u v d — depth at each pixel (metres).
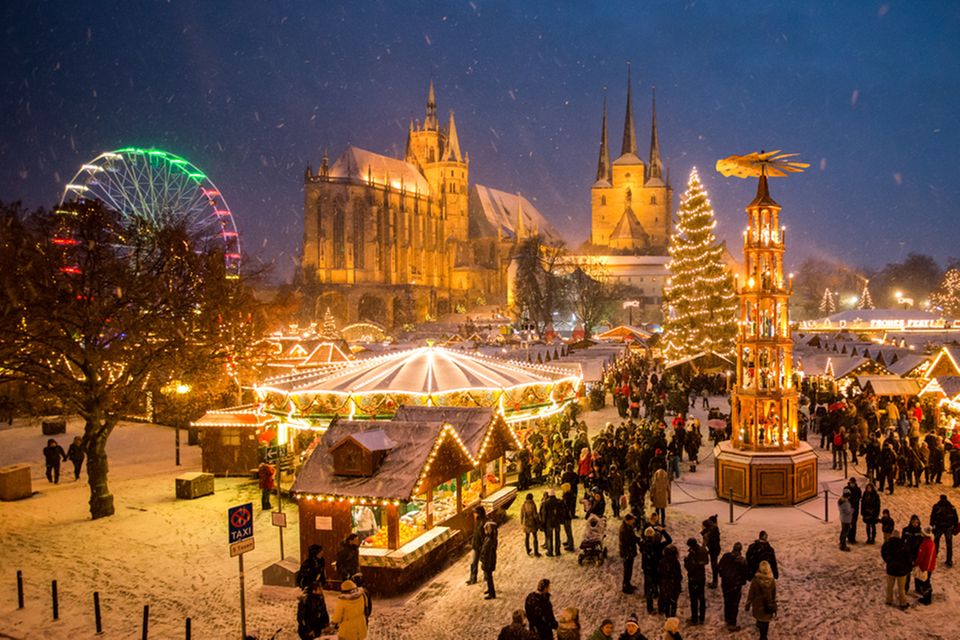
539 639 11.92
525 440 32.59
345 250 180.12
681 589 17.45
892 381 42.19
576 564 19.88
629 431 31.11
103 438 26.94
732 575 15.50
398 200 196.38
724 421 31.22
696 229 69.00
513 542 22.47
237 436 33.09
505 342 101.31
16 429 47.66
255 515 26.55
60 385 27.20
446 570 20.12
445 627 16.09
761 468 24.69
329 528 18.89
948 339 76.69
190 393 36.94
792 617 16.06
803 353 56.66
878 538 21.39
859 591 17.39
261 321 35.06
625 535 17.55
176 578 19.98
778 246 25.72
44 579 20.02
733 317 68.81
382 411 29.48
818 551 20.20
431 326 168.00
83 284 27.56
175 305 30.22
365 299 183.88
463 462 22.25
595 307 132.38
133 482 32.44
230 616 17.33
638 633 11.98
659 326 138.38
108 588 19.31
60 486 31.94
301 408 30.38
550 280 130.12
